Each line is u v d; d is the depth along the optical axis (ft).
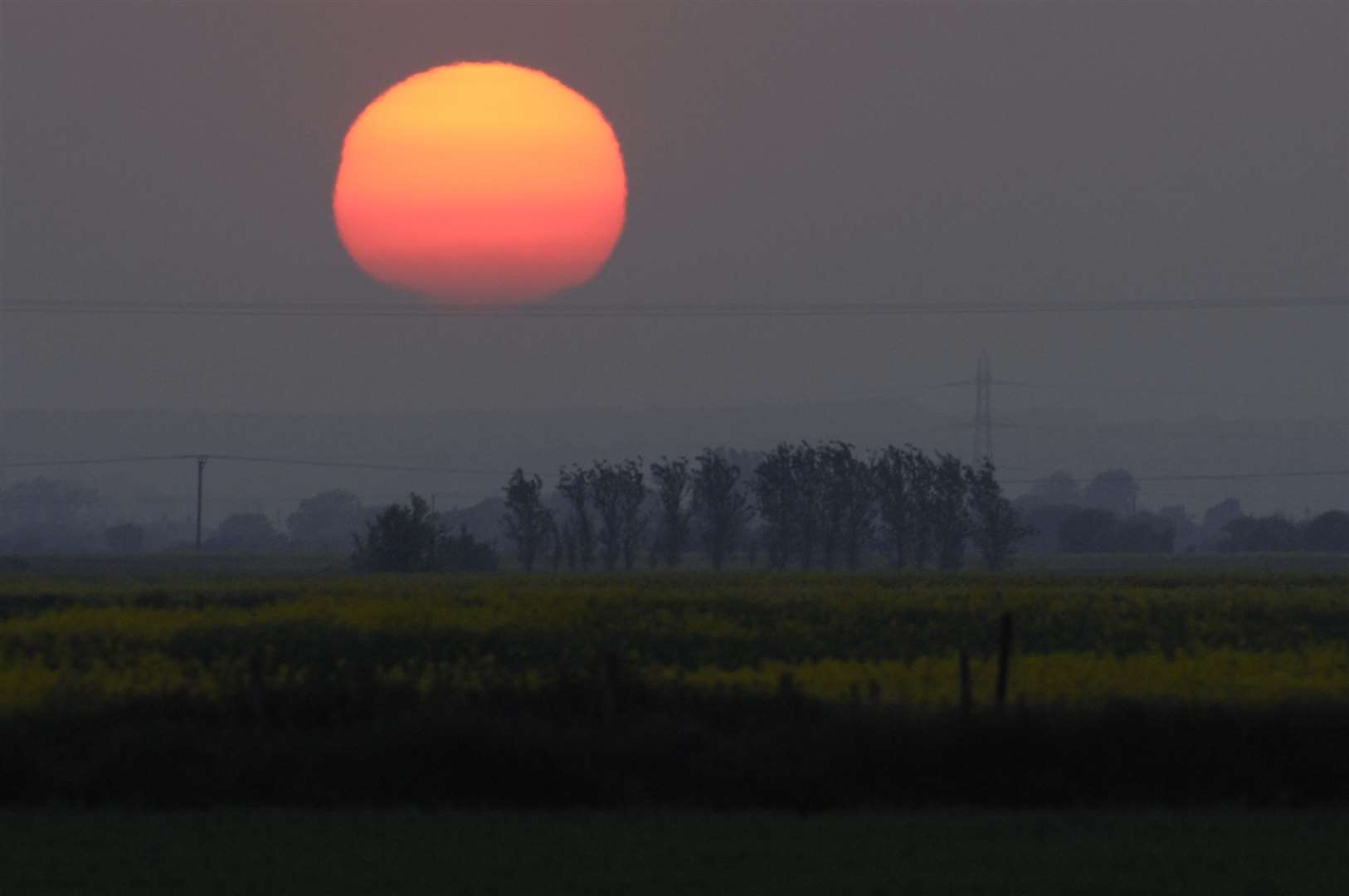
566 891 207.92
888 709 266.77
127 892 207.31
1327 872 216.74
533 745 254.27
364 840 230.48
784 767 253.24
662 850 225.97
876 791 254.06
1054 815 245.45
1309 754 254.47
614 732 260.62
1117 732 255.70
